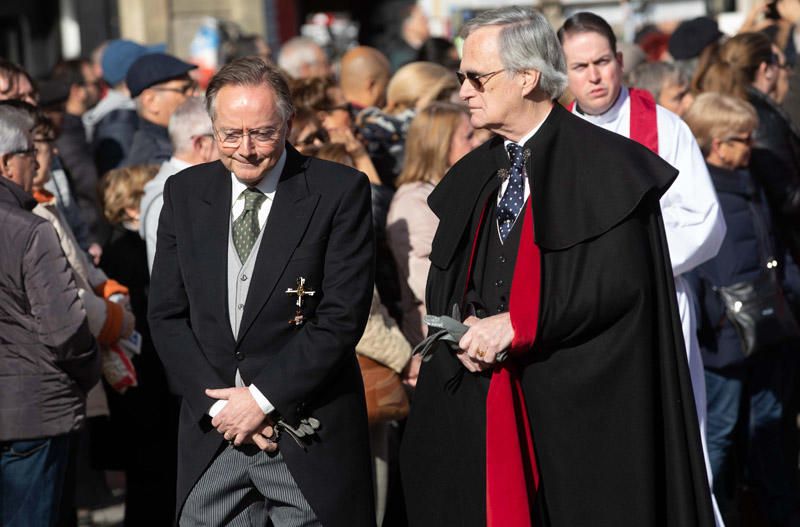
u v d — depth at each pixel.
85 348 6.52
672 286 5.54
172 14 19.55
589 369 5.42
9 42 19.22
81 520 9.20
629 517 5.40
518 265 5.46
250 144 5.38
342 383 5.73
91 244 9.43
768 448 8.55
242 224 5.67
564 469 5.46
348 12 25.94
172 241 5.79
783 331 8.13
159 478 8.00
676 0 19.86
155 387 7.99
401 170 9.35
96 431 8.09
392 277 7.89
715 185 8.28
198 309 5.64
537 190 5.47
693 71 11.71
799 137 9.02
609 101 7.12
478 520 5.63
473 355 5.38
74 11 19.28
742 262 8.23
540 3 20.50
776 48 11.17
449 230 5.79
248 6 19.84
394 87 9.83
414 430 5.94
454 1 21.48
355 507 5.68
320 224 5.59
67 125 10.84
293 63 11.92
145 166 8.50
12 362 6.44
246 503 5.77
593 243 5.41
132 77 9.60
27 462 6.54
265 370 5.52
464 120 7.95
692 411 5.52
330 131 8.56
